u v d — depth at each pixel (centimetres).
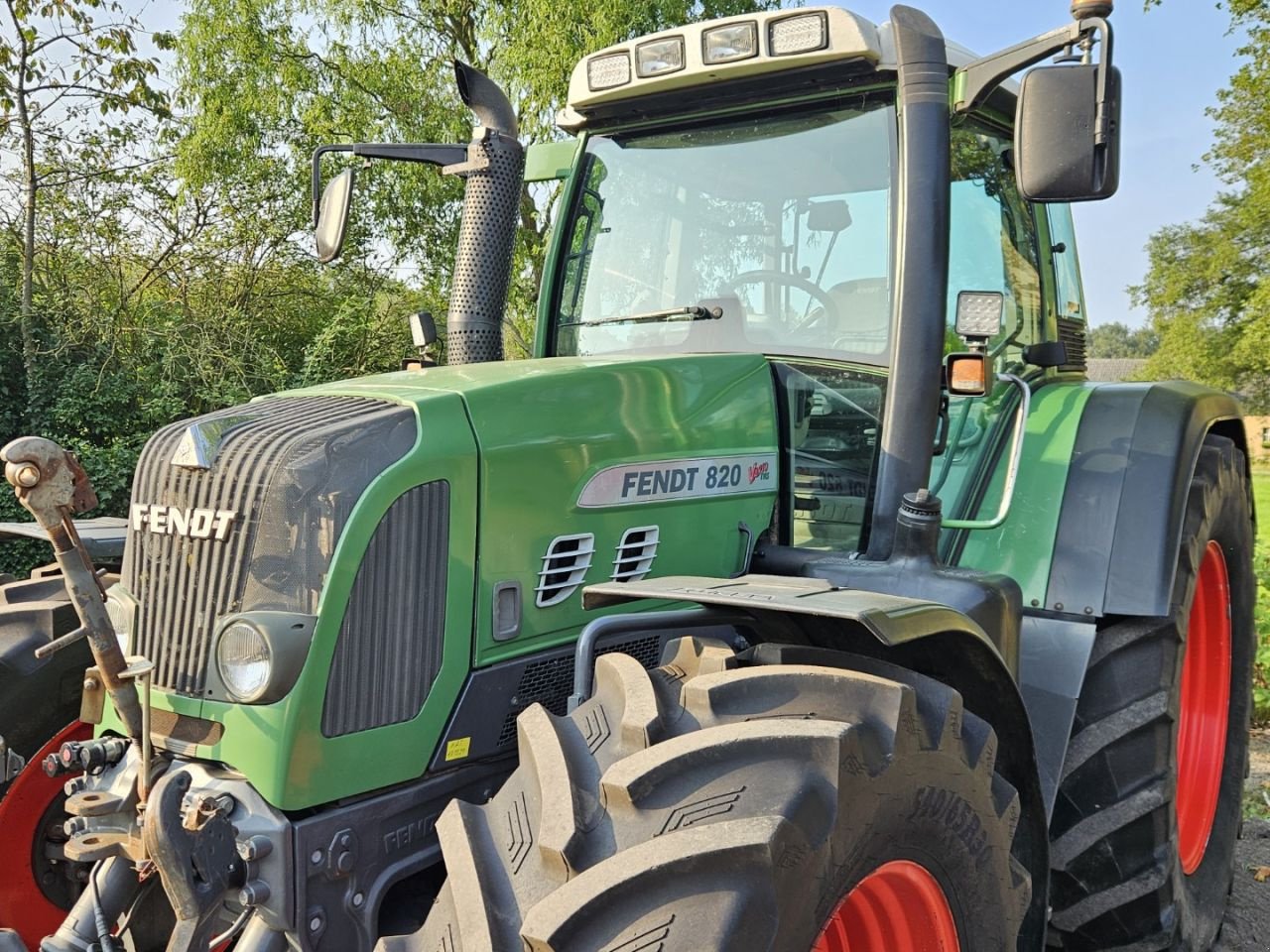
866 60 260
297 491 182
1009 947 194
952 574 227
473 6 1315
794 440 269
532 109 1208
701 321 291
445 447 194
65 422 999
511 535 204
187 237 1194
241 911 186
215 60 1239
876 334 264
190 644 188
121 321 1096
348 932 181
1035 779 214
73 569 176
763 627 202
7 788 251
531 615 208
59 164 1072
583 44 1159
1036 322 349
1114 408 302
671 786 153
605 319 310
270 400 219
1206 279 2875
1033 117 215
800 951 146
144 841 163
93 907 181
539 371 221
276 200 1270
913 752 169
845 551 256
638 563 227
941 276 243
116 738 201
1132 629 279
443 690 194
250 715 176
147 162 1154
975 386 247
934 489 282
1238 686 353
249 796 176
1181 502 278
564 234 322
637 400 230
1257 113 2439
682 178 301
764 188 286
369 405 201
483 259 306
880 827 162
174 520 193
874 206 268
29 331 995
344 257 1288
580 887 140
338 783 180
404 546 188
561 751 162
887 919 184
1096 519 276
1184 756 334
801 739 156
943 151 242
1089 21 212
